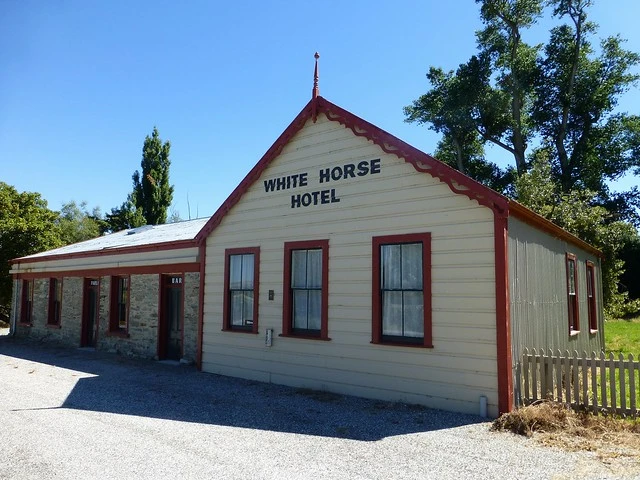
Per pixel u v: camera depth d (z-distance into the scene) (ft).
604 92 106.22
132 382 37.55
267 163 38.73
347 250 33.27
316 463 19.53
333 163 34.73
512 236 28.40
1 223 87.51
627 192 109.19
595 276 54.80
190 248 45.68
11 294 87.40
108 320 56.13
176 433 23.76
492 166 121.80
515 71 110.63
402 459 19.97
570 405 26.45
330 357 33.50
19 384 37.01
